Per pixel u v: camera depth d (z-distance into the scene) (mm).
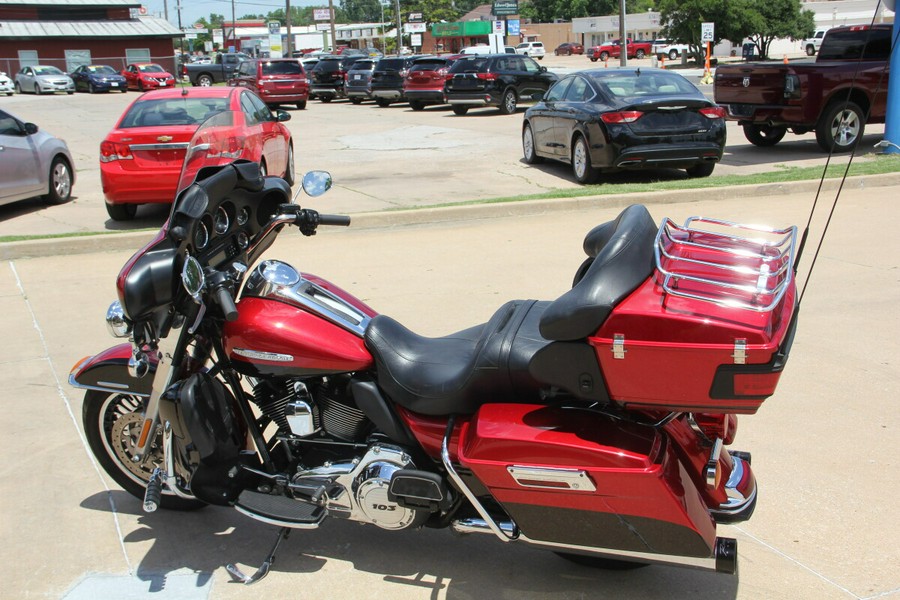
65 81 43875
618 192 10633
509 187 12180
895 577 3348
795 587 3309
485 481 2971
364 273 7770
